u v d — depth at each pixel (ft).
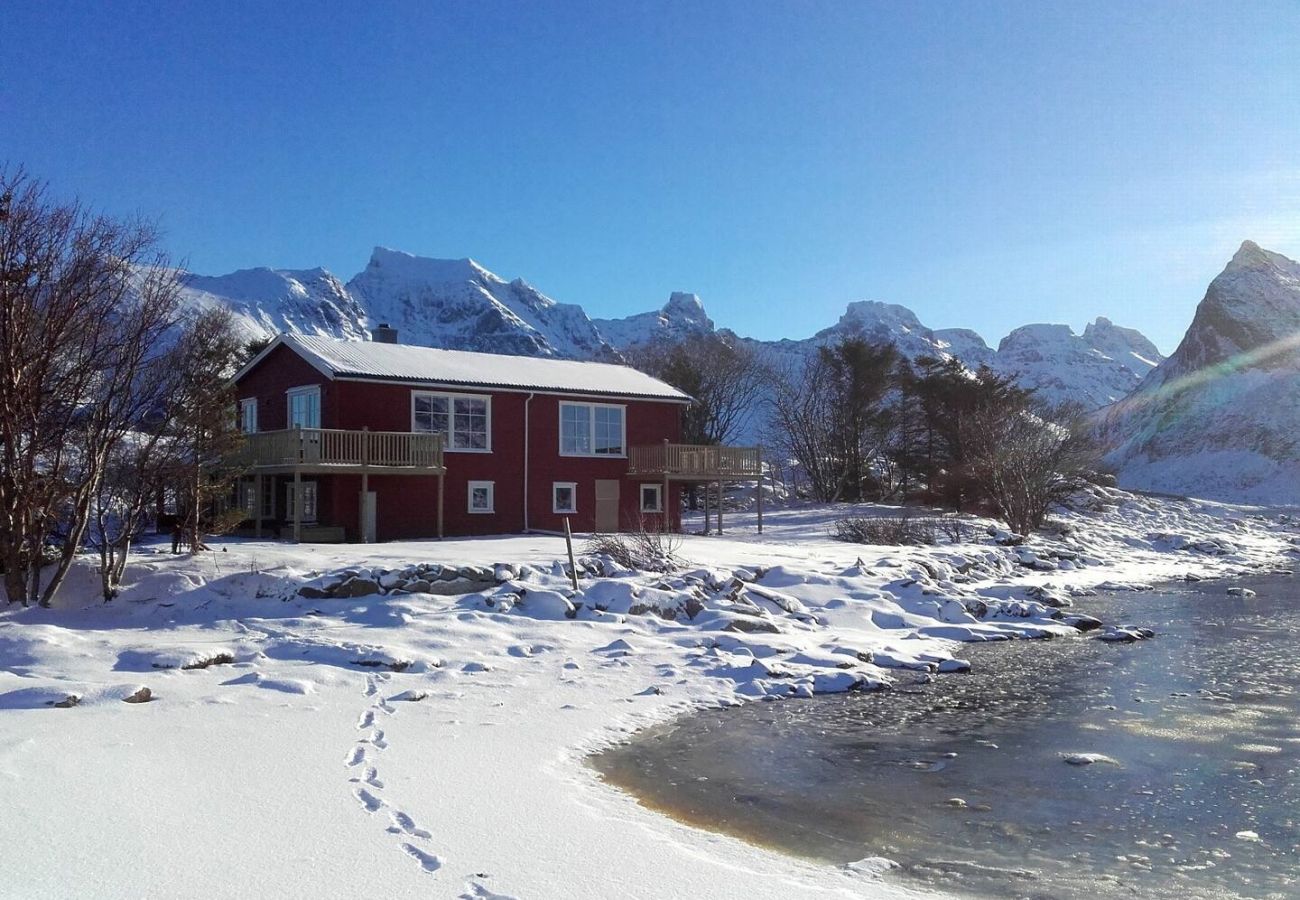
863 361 179.73
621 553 63.67
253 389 101.81
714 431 192.75
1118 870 20.75
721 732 33.24
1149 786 27.02
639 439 106.83
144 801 22.57
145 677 36.63
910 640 52.47
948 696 39.42
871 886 19.45
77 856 18.88
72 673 37.32
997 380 172.45
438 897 17.21
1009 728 33.88
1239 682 41.75
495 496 96.17
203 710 32.58
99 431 52.06
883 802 25.46
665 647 46.65
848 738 32.48
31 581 51.67
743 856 21.02
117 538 63.00
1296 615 64.08
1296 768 28.78
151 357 62.23
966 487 137.39
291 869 18.45
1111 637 54.29
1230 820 24.11
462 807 23.17
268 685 36.45
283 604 51.78
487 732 31.45
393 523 89.20
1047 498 123.34
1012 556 91.50
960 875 20.34
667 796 25.82
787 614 56.90
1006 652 50.44
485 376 97.25
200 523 66.28
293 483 91.97
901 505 156.97
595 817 22.84
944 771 28.53
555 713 34.58
